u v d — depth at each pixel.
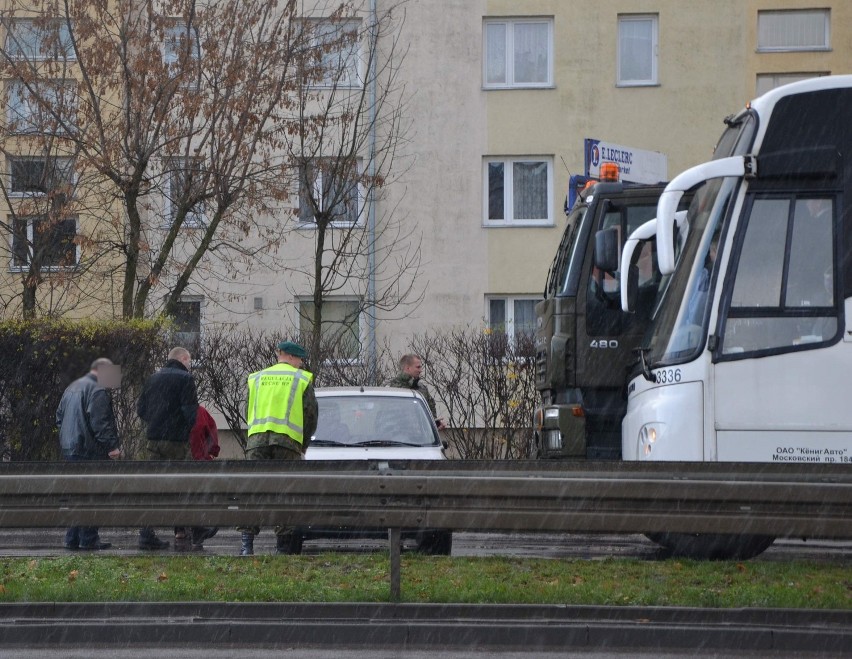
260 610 16.83
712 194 21.33
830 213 20.61
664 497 17.34
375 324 57.56
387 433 25.05
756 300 20.52
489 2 58.59
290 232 51.78
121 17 42.03
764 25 58.56
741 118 21.92
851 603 16.89
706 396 20.47
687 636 15.80
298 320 57.53
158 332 38.06
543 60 59.03
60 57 44.28
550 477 17.62
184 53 41.53
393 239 57.94
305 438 23.17
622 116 58.59
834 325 20.33
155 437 25.16
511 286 58.19
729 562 20.94
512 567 20.41
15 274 50.47
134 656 15.45
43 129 42.47
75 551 24.25
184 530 24.98
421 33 58.41
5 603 17.00
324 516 17.75
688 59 58.50
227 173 41.84
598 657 15.34
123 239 44.97
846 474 17.52
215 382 42.81
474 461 17.80
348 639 16.12
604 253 24.34
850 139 20.70
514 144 58.41
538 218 58.66
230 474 17.97
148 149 41.38
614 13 58.56
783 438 20.27
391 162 54.56
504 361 42.12
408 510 17.58
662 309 22.20
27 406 36.00
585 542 25.69
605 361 25.88
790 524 17.30
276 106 45.72
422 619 16.64
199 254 42.75
